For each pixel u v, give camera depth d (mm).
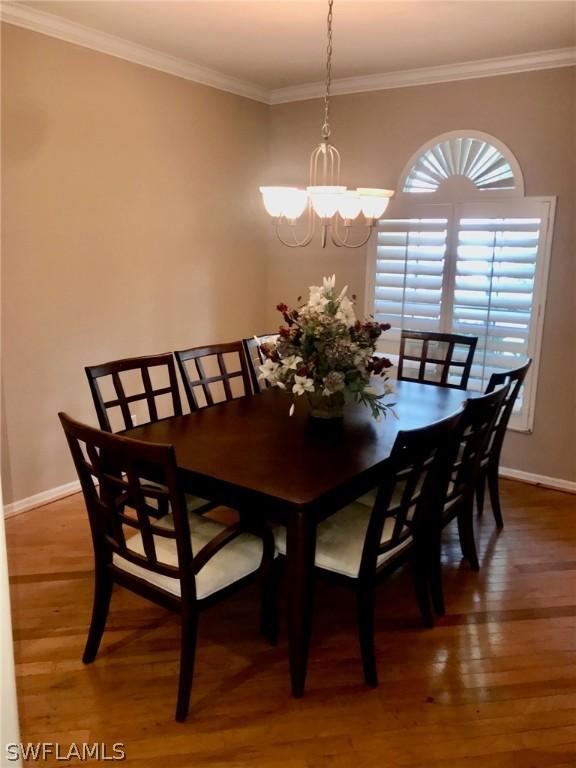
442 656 2258
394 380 3494
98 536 2053
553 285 3648
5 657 1119
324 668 2188
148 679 2115
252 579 2078
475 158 3832
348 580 2057
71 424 1851
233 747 1836
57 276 3346
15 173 3061
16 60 2986
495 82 3674
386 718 1959
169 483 1712
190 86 3977
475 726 1932
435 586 2475
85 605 2521
